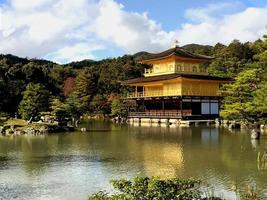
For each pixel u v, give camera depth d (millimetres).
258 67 53656
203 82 73875
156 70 82000
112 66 110250
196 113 71938
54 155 33281
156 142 42219
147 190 12562
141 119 76625
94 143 41719
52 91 87188
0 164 29141
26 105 59062
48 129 54344
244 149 35812
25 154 33938
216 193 20125
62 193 20938
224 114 49562
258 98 43938
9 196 20438
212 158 31078
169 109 76750
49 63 131125
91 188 21906
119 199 12445
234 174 25078
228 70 91688
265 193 20328
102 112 94875
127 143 41562
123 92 100375
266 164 28266
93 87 99125
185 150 35781
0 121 59781
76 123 69500
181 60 77312
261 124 50531
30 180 23875
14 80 76000
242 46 107688
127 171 26344
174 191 12688
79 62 143500
